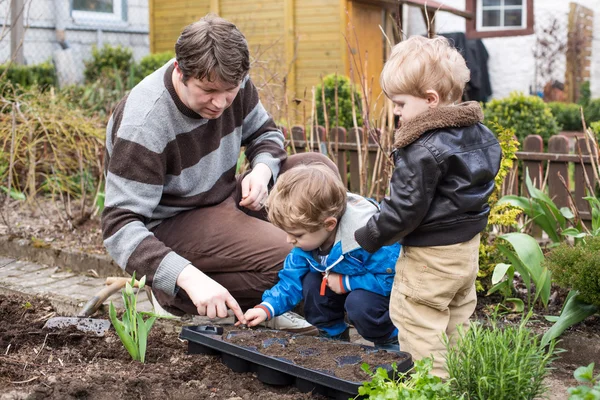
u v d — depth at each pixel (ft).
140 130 9.39
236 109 10.82
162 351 9.37
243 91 11.07
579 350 9.98
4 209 19.03
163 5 40.81
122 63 37.09
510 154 12.16
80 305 12.13
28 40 36.01
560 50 43.52
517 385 6.72
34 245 15.66
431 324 8.52
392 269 9.10
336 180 8.82
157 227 10.61
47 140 18.61
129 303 9.04
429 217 8.25
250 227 10.38
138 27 42.22
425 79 8.27
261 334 9.12
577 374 6.97
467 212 8.29
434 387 6.81
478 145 8.25
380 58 36.40
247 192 10.56
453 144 8.02
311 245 9.04
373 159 19.29
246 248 10.22
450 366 7.10
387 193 13.70
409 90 8.38
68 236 16.47
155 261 8.98
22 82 31.07
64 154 19.21
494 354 6.90
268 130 11.60
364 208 9.13
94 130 19.30
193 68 8.65
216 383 8.36
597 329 10.41
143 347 8.94
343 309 10.02
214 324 10.19
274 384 8.29
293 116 22.40
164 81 9.65
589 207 16.16
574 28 43.42
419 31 44.73
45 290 13.41
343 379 7.59
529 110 22.95
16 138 18.33
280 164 11.37
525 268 11.12
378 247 8.47
